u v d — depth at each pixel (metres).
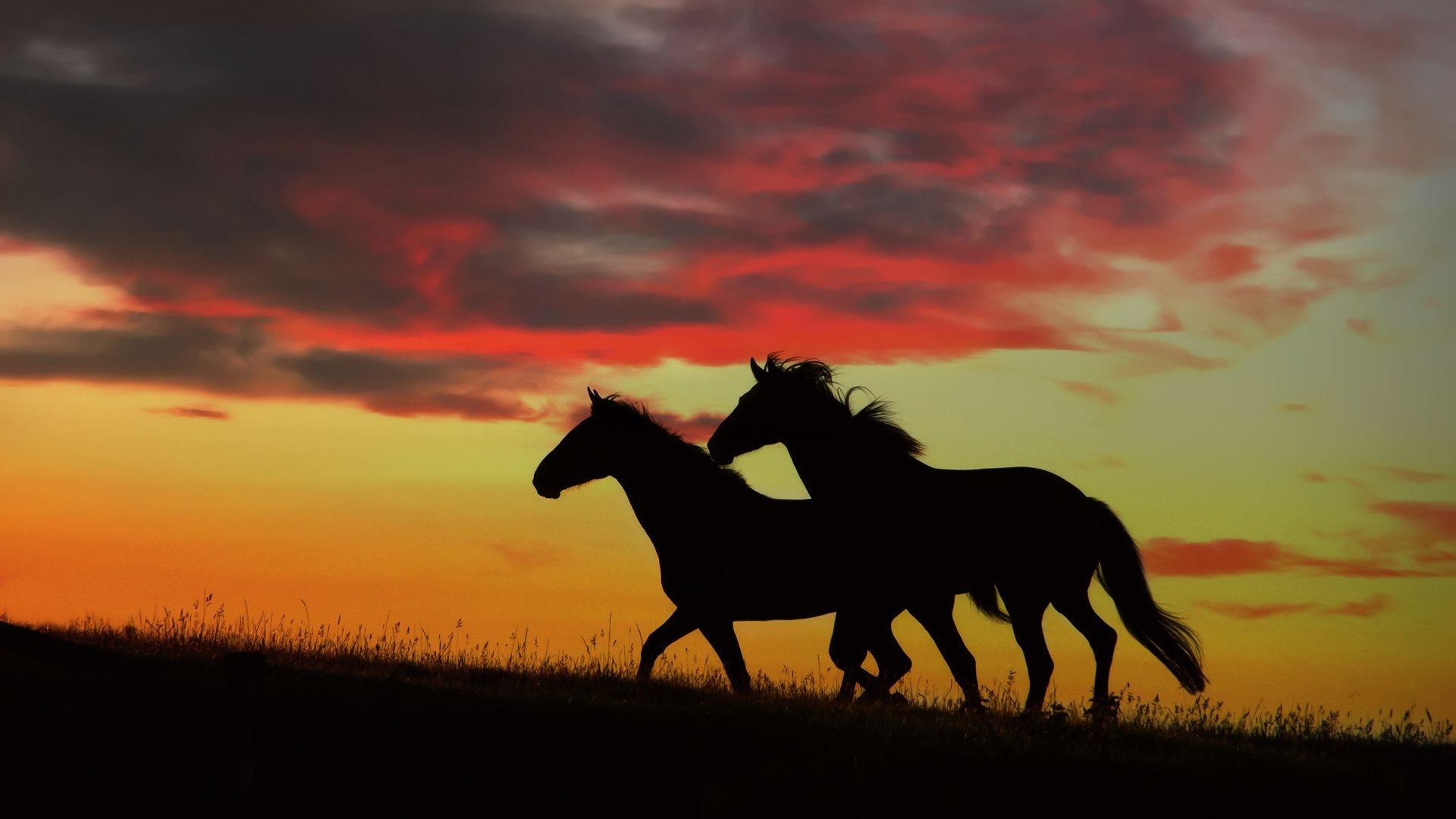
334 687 11.37
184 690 10.70
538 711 11.04
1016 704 13.41
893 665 14.14
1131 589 14.29
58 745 9.59
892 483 14.04
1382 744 13.23
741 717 11.24
